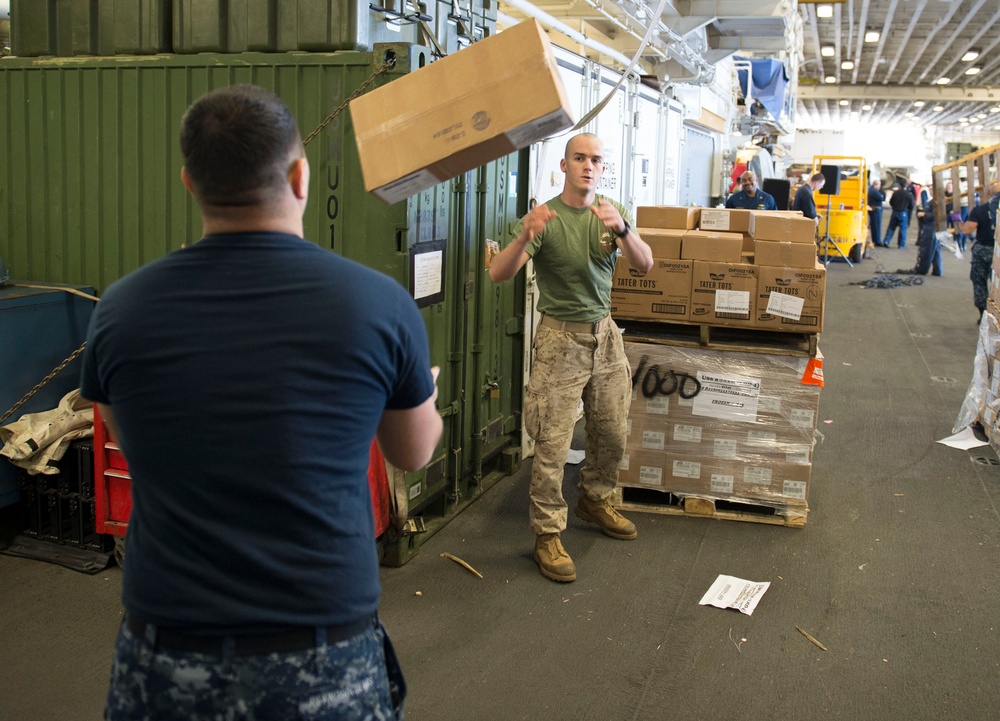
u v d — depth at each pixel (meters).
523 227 3.28
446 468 4.20
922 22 22.22
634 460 4.40
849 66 28.25
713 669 3.05
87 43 3.96
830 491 4.80
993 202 9.12
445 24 4.03
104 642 3.14
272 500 1.34
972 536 4.23
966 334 9.69
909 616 3.45
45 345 3.82
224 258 1.38
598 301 3.64
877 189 21.78
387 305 1.40
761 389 4.21
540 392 3.64
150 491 1.39
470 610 3.43
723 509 4.44
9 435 3.61
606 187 6.47
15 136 4.13
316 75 3.54
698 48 9.09
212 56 3.70
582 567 3.82
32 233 4.17
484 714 2.77
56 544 3.82
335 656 1.36
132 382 1.37
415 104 2.37
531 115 2.24
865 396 6.90
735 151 14.90
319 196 3.62
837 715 2.80
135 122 3.88
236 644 1.32
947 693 2.93
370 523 1.47
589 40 6.89
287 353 1.34
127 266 4.00
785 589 3.66
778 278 4.05
